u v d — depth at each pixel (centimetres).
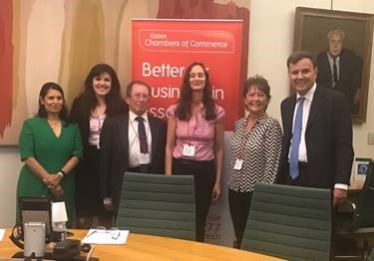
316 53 454
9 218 412
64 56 407
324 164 308
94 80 382
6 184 409
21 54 397
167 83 394
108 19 412
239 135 356
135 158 360
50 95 373
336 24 454
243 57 439
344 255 422
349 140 303
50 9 400
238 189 350
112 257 214
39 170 367
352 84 463
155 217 281
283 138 323
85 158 384
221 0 430
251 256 220
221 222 399
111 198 363
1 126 399
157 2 420
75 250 209
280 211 254
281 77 456
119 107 385
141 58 394
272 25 450
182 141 365
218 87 395
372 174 342
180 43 392
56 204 223
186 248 230
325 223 243
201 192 365
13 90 398
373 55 470
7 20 392
